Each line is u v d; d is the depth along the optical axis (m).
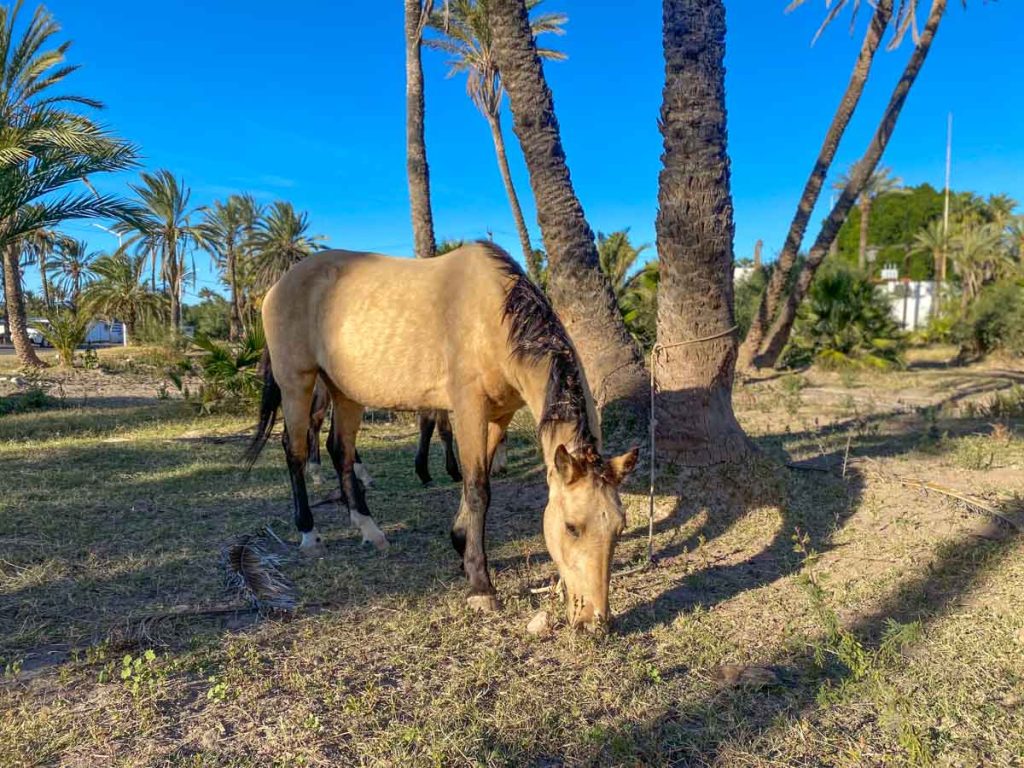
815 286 17.97
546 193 5.82
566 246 5.84
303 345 4.65
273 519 5.22
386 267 4.39
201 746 2.46
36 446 8.16
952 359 19.98
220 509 5.48
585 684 2.86
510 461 7.08
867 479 5.71
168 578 4.04
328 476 6.86
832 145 14.99
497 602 3.68
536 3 18.91
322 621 3.51
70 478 6.36
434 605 3.71
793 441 7.67
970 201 50.28
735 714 2.63
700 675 2.96
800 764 2.36
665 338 5.24
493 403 3.92
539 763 2.38
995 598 3.59
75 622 3.46
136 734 2.53
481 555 3.74
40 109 10.61
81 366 21.08
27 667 3.02
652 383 4.67
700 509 4.96
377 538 4.67
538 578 4.08
